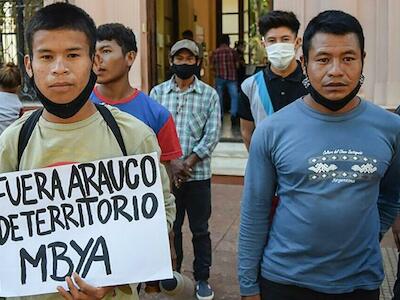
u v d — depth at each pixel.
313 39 2.00
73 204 1.76
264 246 2.22
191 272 4.45
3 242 1.74
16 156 1.78
